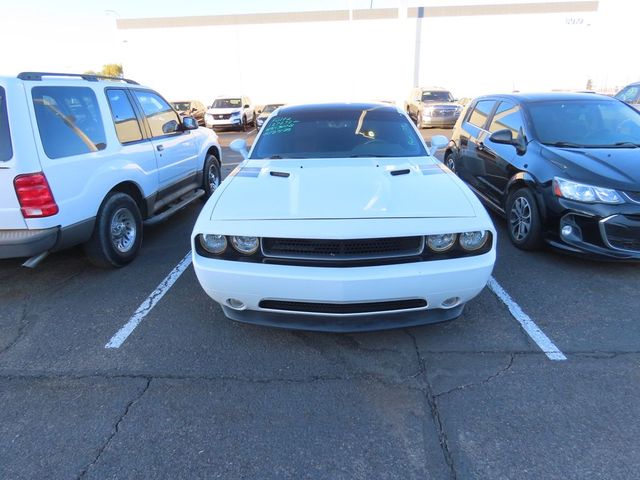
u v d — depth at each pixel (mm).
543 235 4379
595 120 5004
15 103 3322
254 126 22922
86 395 2598
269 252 2713
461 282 2670
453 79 29219
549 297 3656
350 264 2635
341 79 29703
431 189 3072
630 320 3295
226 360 2908
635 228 3770
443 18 28094
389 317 2777
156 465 2105
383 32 28625
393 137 4090
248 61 29656
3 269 4438
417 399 2520
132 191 4766
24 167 3316
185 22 29078
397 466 2080
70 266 4492
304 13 28609
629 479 1976
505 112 5641
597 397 2500
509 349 2973
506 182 5043
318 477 2033
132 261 4617
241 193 3082
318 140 4039
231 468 2084
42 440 2268
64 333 3262
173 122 5918
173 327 3316
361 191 3008
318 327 2764
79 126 3953
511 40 28406
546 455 2117
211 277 2721
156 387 2656
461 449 2168
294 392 2594
